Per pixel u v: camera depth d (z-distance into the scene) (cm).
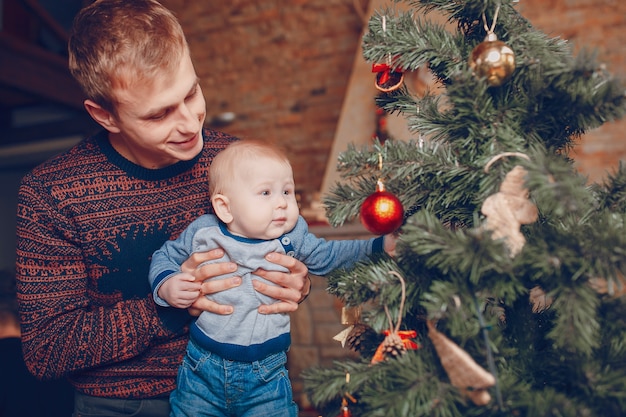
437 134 87
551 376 79
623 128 300
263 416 101
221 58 416
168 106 95
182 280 98
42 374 105
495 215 75
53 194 107
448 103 86
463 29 94
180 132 98
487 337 72
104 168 109
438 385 74
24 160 409
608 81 74
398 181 91
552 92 79
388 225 82
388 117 304
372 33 91
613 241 68
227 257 103
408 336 84
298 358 319
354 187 96
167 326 105
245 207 100
